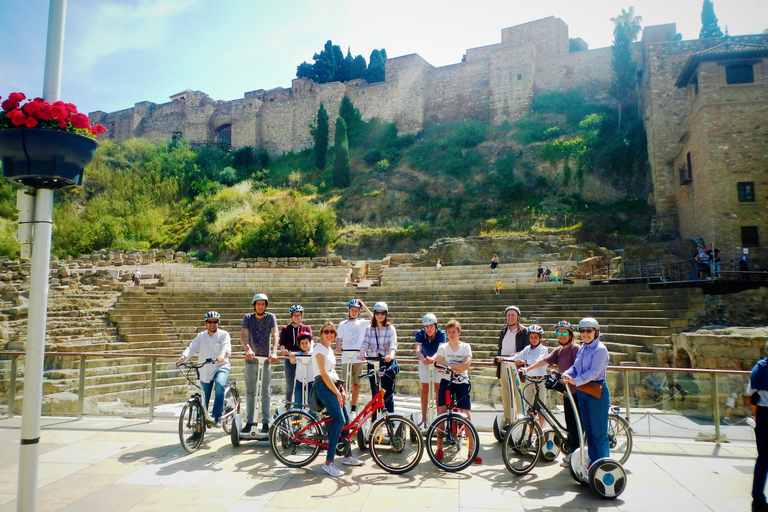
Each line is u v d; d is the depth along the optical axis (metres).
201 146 68.69
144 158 60.16
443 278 28.27
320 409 7.08
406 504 5.62
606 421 6.13
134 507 5.54
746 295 17.28
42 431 8.72
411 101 58.47
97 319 20.77
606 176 38.94
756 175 25.22
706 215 26.33
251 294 24.81
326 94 64.06
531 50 51.66
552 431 7.18
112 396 9.64
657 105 34.31
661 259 26.45
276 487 6.15
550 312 19.62
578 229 34.84
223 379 8.09
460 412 7.25
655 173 33.97
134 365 9.82
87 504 5.62
